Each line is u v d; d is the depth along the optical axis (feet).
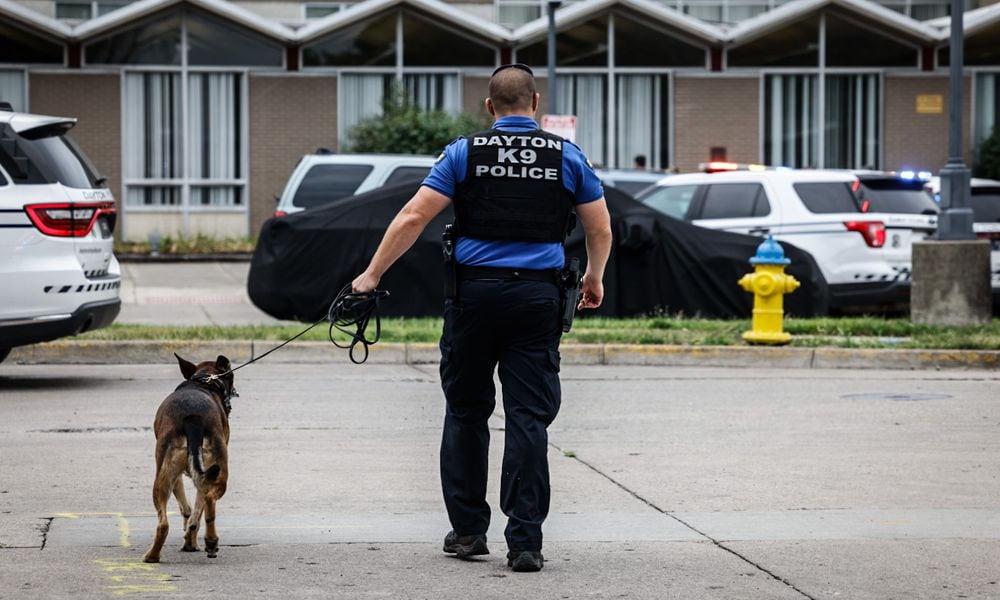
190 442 22.13
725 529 25.36
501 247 21.98
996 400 42.93
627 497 28.30
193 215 114.62
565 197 22.26
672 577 21.85
